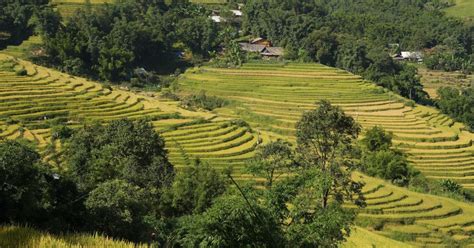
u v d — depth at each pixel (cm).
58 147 5541
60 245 1241
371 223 5059
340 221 1758
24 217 1920
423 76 15588
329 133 3866
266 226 1434
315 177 1938
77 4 14100
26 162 2033
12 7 12269
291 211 1806
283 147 3859
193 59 13362
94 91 8356
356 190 3825
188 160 5897
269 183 3756
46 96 7562
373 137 7525
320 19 16900
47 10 12425
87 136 4516
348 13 19950
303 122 3944
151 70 12450
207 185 3594
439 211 5534
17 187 1945
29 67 9100
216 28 14625
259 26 15662
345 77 11956
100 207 2364
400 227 5112
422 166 7481
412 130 8981
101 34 12075
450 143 8444
